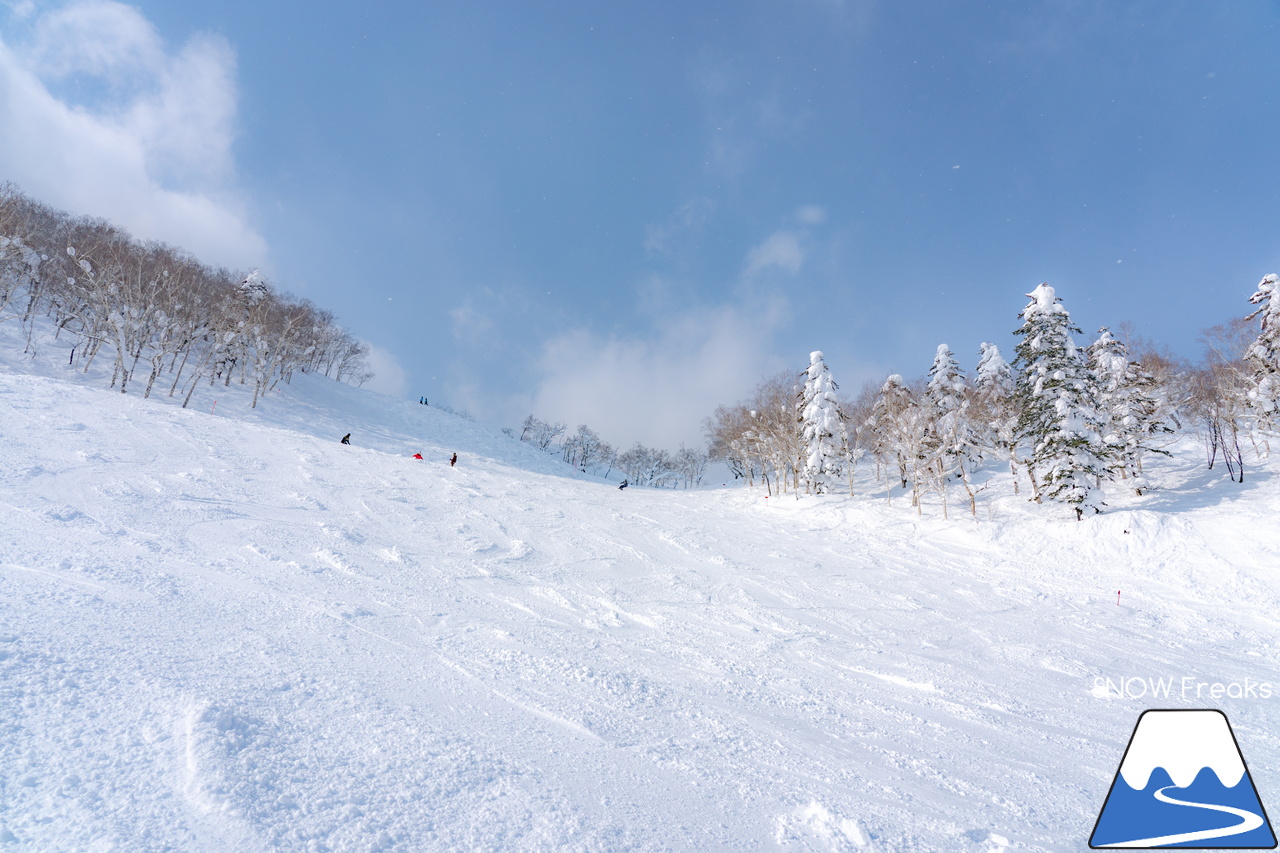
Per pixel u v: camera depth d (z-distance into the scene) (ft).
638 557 57.52
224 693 13.01
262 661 16.07
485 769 11.92
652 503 114.11
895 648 35.24
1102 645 41.50
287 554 34.78
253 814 8.88
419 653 20.44
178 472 52.01
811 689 24.66
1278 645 45.01
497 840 9.41
